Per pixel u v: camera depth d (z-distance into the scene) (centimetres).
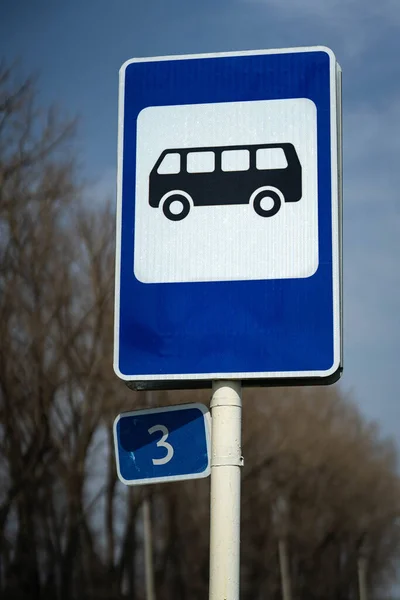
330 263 425
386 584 6669
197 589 4547
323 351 420
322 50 446
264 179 436
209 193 438
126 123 451
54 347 3531
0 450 3512
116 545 3791
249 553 5328
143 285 434
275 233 430
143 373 428
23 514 3534
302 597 5678
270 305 425
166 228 438
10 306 3497
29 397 3503
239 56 450
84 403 3553
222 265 430
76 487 3550
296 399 5244
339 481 5716
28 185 3441
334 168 434
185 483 4462
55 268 3534
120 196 444
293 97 444
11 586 3512
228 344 424
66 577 3578
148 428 428
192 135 446
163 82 452
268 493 5181
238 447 418
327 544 5750
